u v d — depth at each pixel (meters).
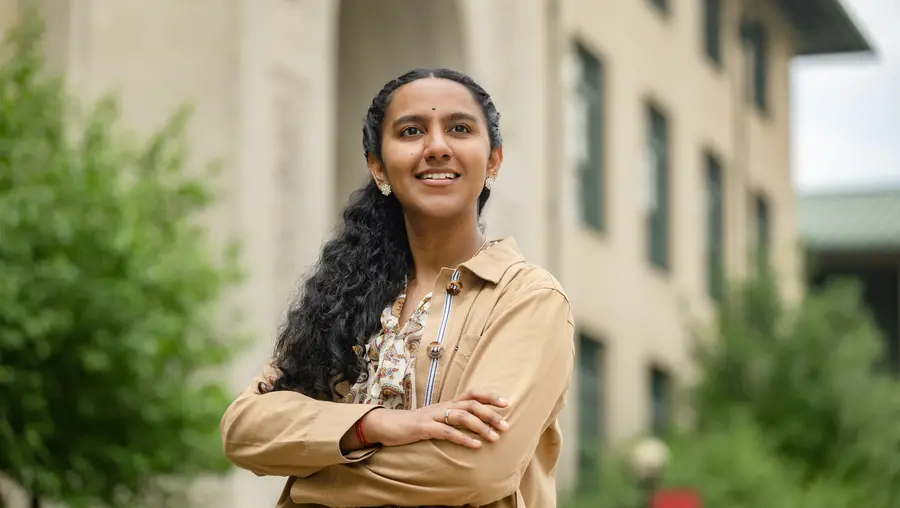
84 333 7.68
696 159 23.22
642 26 21.41
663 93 22.02
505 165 15.87
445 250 3.68
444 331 3.55
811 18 28.36
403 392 3.52
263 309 10.93
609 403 19.77
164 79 10.95
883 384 20.17
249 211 10.97
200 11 11.12
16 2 10.71
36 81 9.06
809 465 19.50
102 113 9.09
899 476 19.48
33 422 7.77
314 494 3.48
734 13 25.47
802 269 24.36
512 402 3.42
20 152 7.82
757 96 27.00
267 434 3.53
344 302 3.61
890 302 35.19
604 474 17.56
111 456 8.02
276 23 11.62
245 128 11.05
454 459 3.37
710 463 17.72
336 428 3.44
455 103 3.64
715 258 24.12
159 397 8.06
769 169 26.86
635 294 20.67
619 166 20.30
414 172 3.62
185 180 9.27
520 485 3.64
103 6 10.80
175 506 9.21
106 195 7.88
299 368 3.60
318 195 11.85
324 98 12.11
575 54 19.17
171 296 8.13
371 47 15.38
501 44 16.09
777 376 19.91
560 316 3.57
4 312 7.37
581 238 18.86
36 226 7.58
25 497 9.38
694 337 20.91
